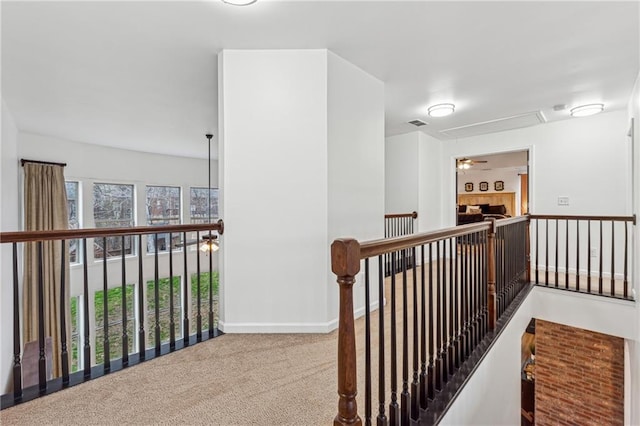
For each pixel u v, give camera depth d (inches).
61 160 201.6
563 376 163.5
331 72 99.0
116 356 228.4
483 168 372.5
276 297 97.9
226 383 70.6
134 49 95.1
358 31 87.0
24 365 144.2
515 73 113.2
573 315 134.6
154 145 227.5
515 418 115.0
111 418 59.2
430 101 141.5
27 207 179.6
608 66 107.5
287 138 97.2
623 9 76.9
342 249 41.7
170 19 80.2
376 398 66.8
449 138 214.5
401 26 84.6
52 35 86.7
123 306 79.8
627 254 139.5
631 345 125.3
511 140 190.9
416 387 58.7
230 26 83.8
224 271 97.3
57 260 187.8
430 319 64.7
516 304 118.6
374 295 120.4
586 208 163.9
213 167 303.4
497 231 105.0
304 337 94.9
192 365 78.5
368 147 114.3
